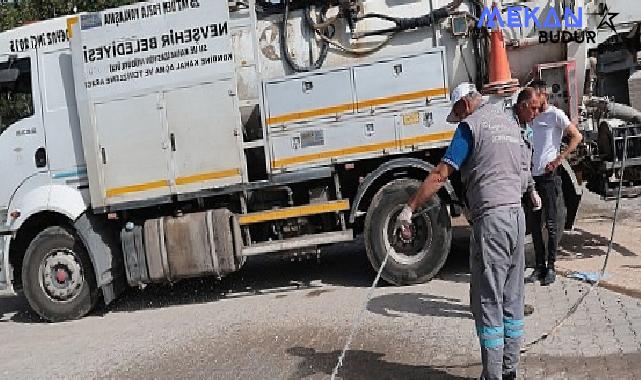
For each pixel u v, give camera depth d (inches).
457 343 232.4
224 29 319.3
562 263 317.1
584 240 358.6
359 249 429.4
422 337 241.6
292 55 323.0
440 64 309.3
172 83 323.9
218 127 322.7
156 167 327.6
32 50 343.0
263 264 419.8
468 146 183.6
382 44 316.8
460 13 309.4
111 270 338.3
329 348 242.2
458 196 307.7
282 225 331.3
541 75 313.6
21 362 277.1
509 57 315.3
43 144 342.6
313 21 320.2
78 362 267.0
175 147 325.7
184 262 326.0
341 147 317.1
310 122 318.7
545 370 202.2
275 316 293.6
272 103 320.8
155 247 327.9
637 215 416.2
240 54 324.2
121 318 333.7
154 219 331.0
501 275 182.1
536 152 283.1
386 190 314.8
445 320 258.1
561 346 219.6
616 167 318.3
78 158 339.9
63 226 343.0
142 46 324.5
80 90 330.3
